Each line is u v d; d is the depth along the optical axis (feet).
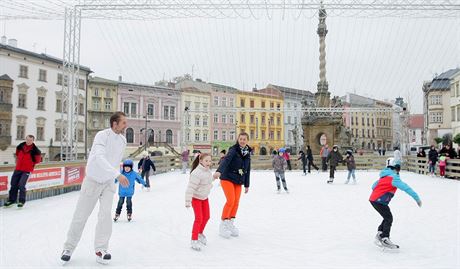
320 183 58.13
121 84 168.96
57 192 42.22
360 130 253.24
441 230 24.04
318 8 63.00
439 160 68.90
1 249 18.92
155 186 53.83
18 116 135.74
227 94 199.52
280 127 220.23
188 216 29.12
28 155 32.45
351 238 21.98
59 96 151.12
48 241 20.65
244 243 20.75
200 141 189.57
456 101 150.92
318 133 102.01
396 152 60.03
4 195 33.50
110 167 15.94
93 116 163.63
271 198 40.16
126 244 20.34
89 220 26.73
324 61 106.01
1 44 129.59
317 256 18.21
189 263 16.96
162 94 178.81
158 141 177.27
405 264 16.94
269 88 223.92
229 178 22.22
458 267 16.55
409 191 18.74
